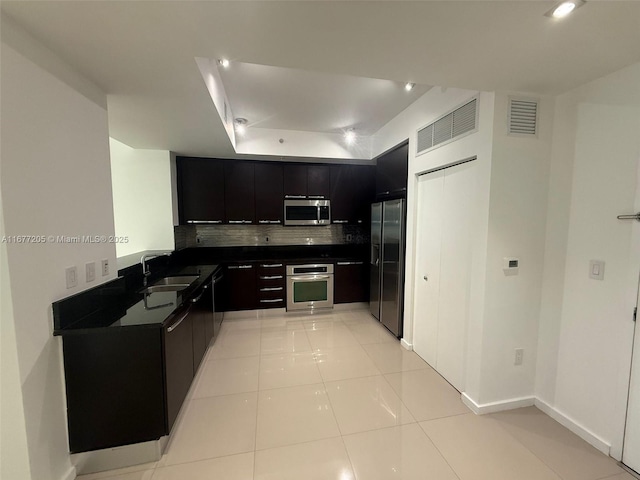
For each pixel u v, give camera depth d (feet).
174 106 6.56
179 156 12.10
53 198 4.42
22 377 3.93
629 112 5.00
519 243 6.39
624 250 5.14
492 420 6.36
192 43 4.27
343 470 5.08
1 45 3.55
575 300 5.99
